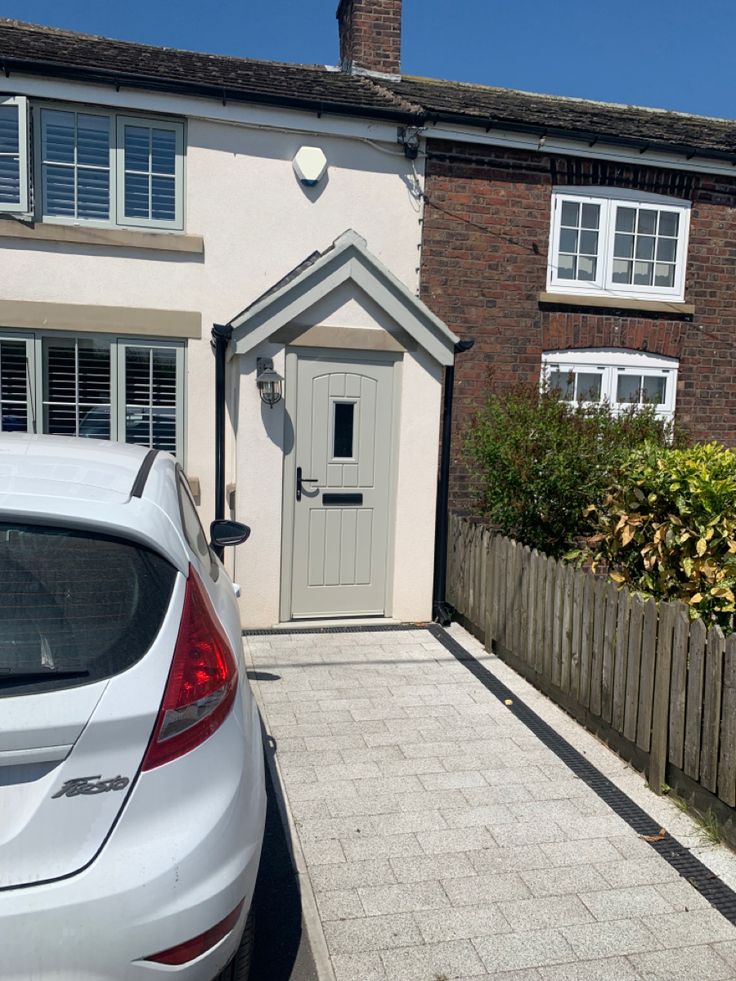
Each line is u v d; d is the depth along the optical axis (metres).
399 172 7.75
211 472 7.46
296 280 6.26
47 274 6.95
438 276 7.92
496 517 6.73
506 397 6.85
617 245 8.41
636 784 4.27
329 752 4.54
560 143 8.02
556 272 8.26
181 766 2.18
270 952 2.92
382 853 3.55
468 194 7.93
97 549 2.31
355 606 6.95
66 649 2.15
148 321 7.18
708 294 8.66
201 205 7.26
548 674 5.42
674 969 2.87
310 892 3.27
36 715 2.01
